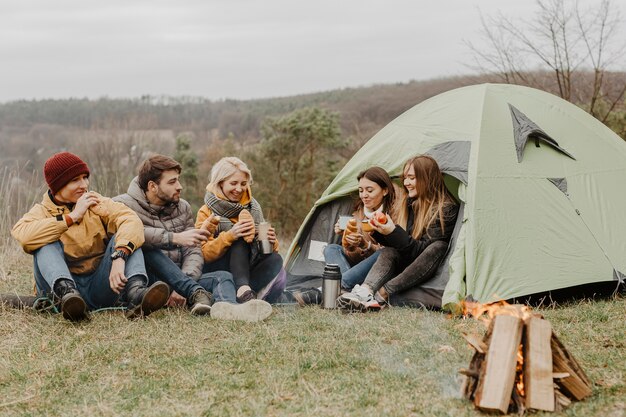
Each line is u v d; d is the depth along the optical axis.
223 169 4.94
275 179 14.66
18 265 6.77
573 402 2.81
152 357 3.59
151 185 4.76
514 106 5.50
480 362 2.86
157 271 4.60
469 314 4.41
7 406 2.98
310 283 5.72
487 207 4.80
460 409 2.78
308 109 15.03
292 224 14.52
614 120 10.12
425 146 5.46
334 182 5.98
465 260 4.63
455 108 5.60
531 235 4.79
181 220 4.91
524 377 2.79
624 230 5.05
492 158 5.05
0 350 3.75
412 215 5.04
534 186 5.02
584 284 4.84
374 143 6.01
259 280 4.88
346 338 3.88
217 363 3.46
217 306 4.32
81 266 4.59
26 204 8.45
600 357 3.38
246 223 4.80
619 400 2.82
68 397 3.08
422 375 3.20
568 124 5.59
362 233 5.19
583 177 5.25
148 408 2.90
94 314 4.45
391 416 2.72
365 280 4.71
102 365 3.49
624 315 4.24
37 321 4.24
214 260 4.90
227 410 2.84
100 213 4.51
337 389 3.05
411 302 4.75
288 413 2.80
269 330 4.02
